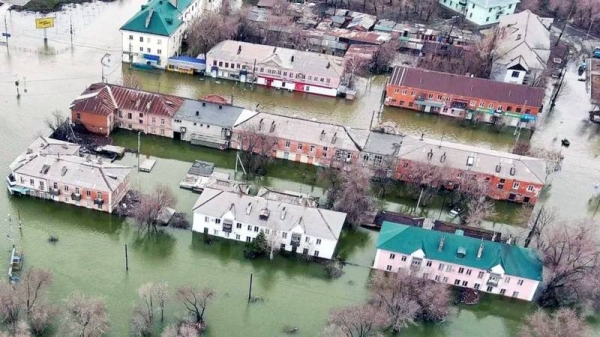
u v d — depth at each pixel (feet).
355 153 548.72
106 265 439.63
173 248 460.55
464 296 444.55
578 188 578.25
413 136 585.22
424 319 422.41
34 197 485.56
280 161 569.23
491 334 423.23
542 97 653.71
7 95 610.24
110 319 398.62
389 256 447.01
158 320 398.83
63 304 400.47
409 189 544.62
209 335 397.19
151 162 543.39
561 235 451.94
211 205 463.83
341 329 383.45
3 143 540.52
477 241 444.96
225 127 563.07
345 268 459.73
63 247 449.89
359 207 492.13
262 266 455.22
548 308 444.55
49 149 498.69
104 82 632.79
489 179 537.24
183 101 583.58
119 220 479.82
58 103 608.60
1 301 373.61
